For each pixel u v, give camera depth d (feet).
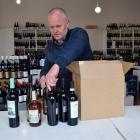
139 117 4.80
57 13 5.74
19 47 28.43
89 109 4.59
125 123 4.48
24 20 29.19
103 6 29.68
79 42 5.17
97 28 29.53
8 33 27.27
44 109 4.98
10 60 12.81
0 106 10.88
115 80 4.67
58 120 4.55
